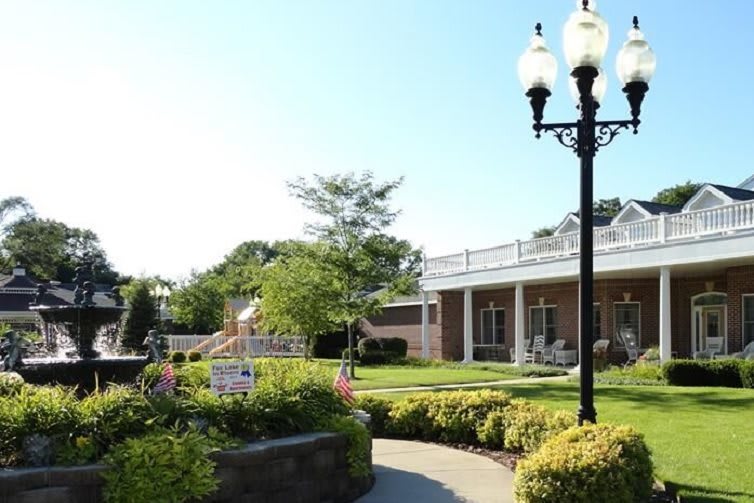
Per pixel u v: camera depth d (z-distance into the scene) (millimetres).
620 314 26547
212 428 6637
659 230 21672
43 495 5586
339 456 7398
